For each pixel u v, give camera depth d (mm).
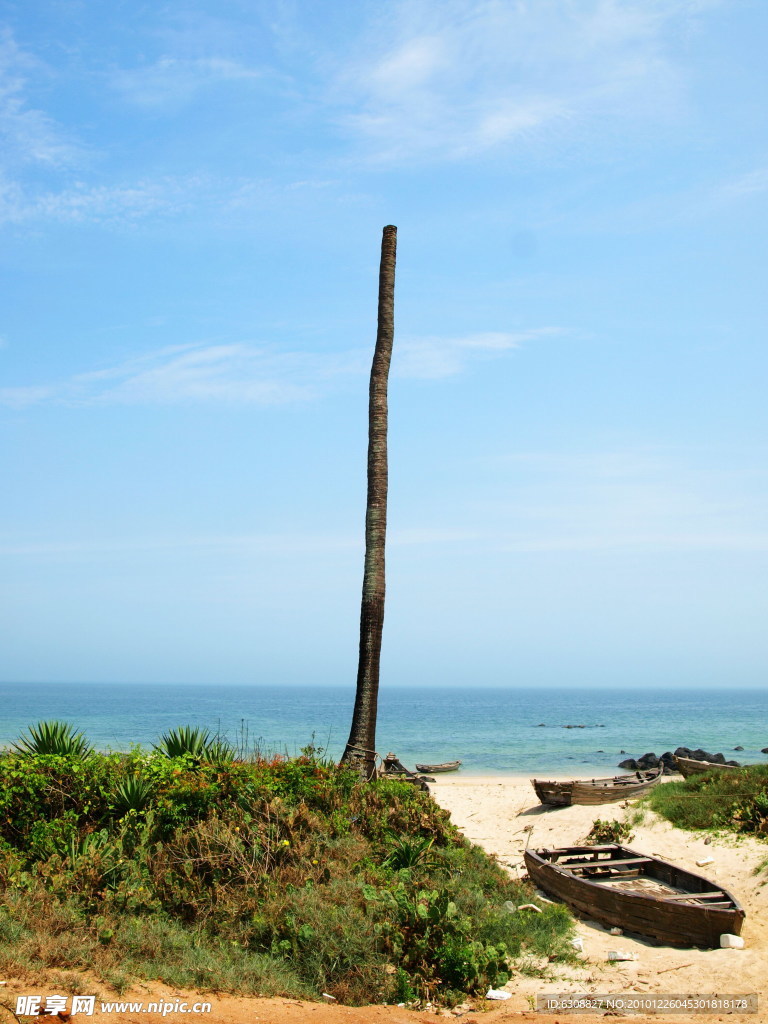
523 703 170000
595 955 9336
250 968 7688
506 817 19984
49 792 10453
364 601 16172
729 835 14000
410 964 8289
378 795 12586
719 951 9227
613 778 24281
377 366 17469
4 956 6781
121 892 8688
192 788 10773
